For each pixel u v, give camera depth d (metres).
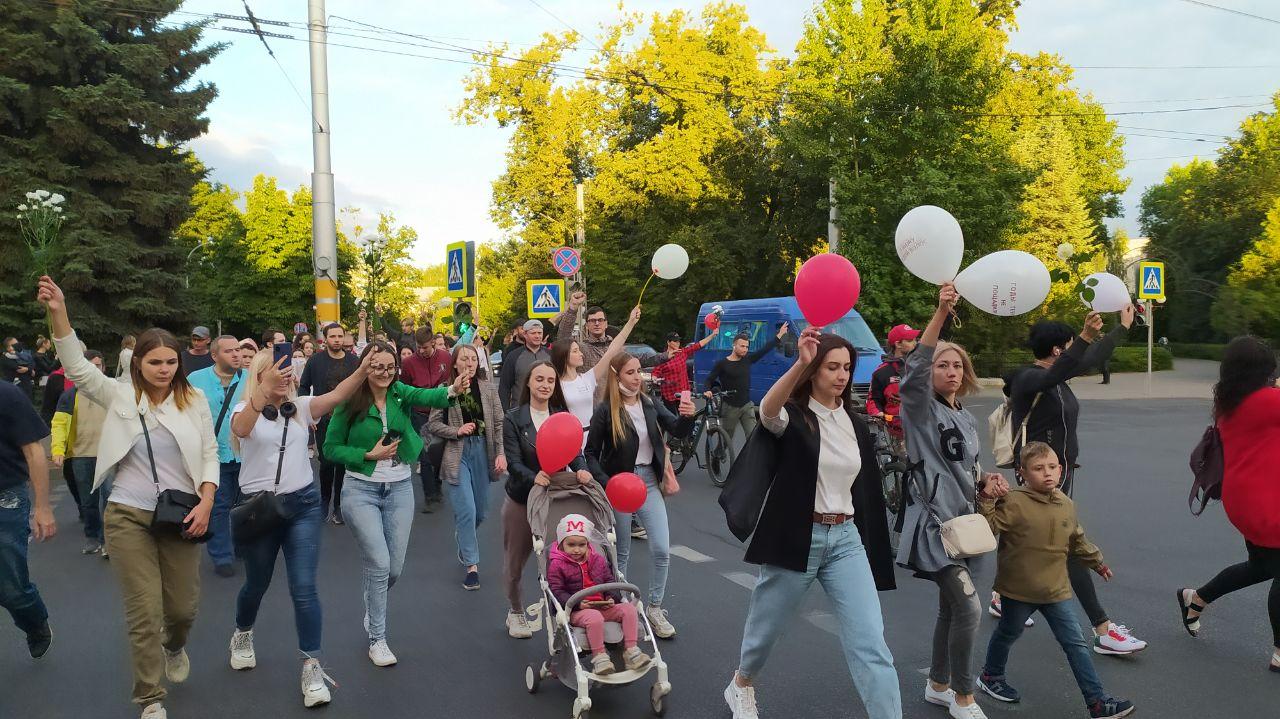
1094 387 26.58
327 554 7.90
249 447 4.67
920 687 4.69
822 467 3.81
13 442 4.93
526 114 37.22
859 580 3.78
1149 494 10.08
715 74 34.44
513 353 8.77
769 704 4.52
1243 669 4.87
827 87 25.92
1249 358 4.75
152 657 4.29
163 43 25.38
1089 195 46.91
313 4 16.88
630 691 4.73
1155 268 22.91
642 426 5.63
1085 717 4.30
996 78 25.55
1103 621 5.12
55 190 22.83
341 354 10.09
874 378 8.81
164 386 4.42
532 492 5.13
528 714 4.48
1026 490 4.38
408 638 5.67
